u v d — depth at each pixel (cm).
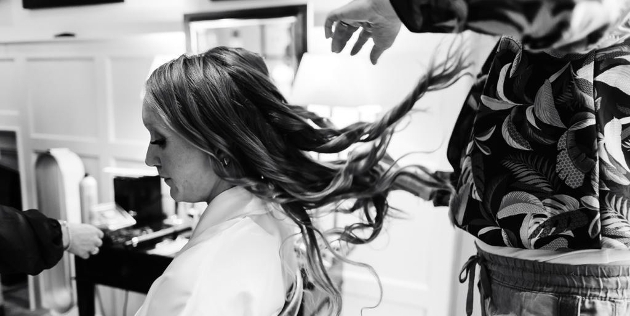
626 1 39
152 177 174
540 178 53
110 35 188
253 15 157
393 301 160
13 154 219
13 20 208
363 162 139
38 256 108
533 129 54
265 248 62
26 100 211
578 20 37
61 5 193
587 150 49
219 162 63
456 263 150
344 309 168
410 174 144
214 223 63
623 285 51
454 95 136
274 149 69
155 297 56
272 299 63
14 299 225
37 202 207
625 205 49
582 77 50
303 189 75
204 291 55
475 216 61
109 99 191
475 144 61
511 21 41
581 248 51
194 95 60
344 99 132
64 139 205
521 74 55
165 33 175
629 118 49
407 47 140
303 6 150
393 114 143
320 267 87
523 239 55
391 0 47
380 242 158
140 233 161
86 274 156
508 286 58
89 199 192
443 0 44
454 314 153
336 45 77
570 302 52
